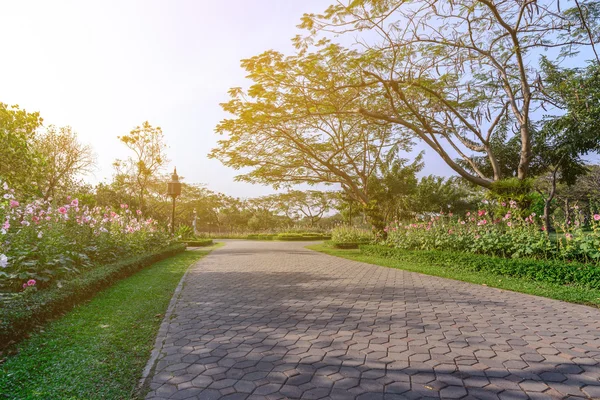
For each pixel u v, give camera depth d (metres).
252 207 50.97
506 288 6.32
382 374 2.78
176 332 3.88
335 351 3.29
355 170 17.92
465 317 4.45
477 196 31.52
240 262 11.33
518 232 8.39
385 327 4.04
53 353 3.07
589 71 13.41
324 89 11.11
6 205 6.31
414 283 7.01
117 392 2.45
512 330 3.91
